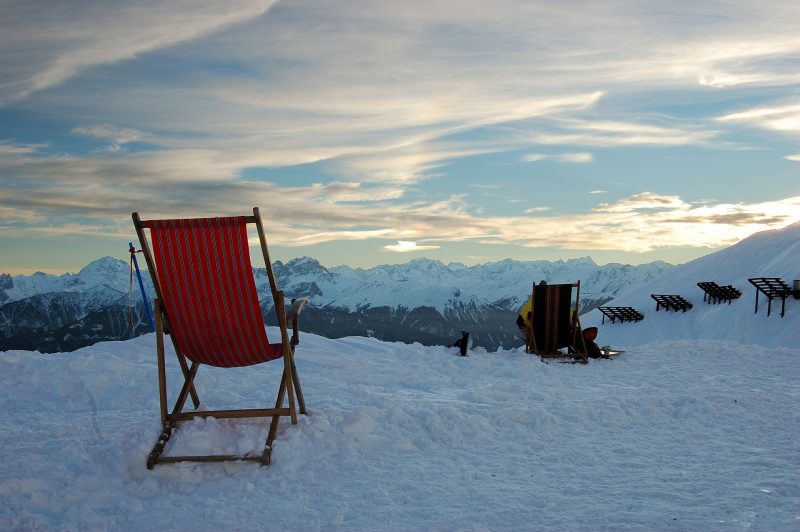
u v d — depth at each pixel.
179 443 4.41
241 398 6.31
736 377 7.86
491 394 6.40
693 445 4.82
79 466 4.29
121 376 7.07
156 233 4.34
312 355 8.41
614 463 4.40
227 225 4.32
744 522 3.28
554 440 4.98
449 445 4.84
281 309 4.59
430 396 6.39
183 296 4.47
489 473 4.23
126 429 4.86
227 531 3.41
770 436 5.05
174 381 6.94
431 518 3.49
